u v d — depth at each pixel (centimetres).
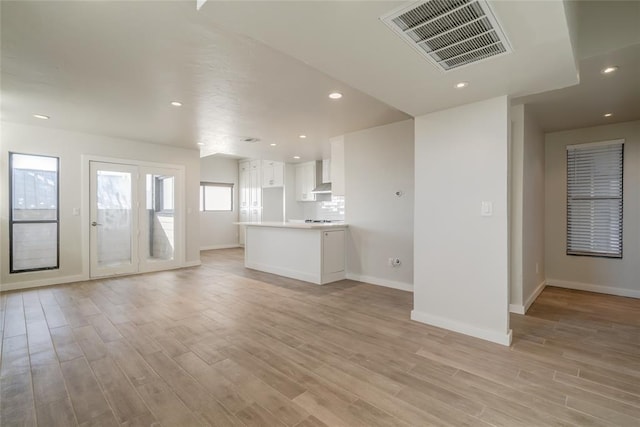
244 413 171
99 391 192
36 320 310
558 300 381
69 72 270
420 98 260
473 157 271
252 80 288
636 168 391
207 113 383
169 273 543
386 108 368
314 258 470
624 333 279
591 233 424
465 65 201
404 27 160
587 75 264
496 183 260
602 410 173
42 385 198
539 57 190
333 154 521
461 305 280
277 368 219
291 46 179
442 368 218
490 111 261
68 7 182
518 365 222
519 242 334
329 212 770
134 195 537
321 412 172
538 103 328
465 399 183
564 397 185
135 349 248
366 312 337
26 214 439
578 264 433
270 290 427
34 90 309
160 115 392
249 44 226
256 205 884
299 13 148
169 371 215
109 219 512
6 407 176
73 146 473
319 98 334
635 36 220
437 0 138
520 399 183
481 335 268
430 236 299
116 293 410
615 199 407
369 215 468
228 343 259
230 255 768
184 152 602
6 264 425
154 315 326
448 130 286
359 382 201
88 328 290
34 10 184
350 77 220
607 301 376
